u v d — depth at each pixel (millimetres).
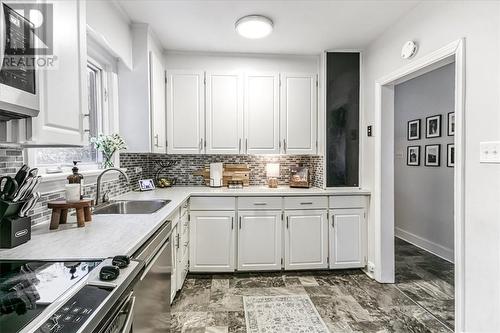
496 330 1485
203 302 2305
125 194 2641
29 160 1432
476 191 1592
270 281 2719
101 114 2332
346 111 3098
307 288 2570
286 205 2879
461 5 1714
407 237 4012
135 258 1142
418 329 1951
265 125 3139
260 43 2895
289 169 3512
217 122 3100
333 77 3086
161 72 2914
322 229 2914
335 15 2334
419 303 2305
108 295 759
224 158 3447
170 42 2861
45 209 1510
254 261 2863
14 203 1126
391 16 2350
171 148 3062
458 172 1694
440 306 2258
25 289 792
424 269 3014
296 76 3154
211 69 3119
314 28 2566
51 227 1376
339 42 2871
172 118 3057
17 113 941
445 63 1995
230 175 3406
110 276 841
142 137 2510
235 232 2850
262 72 3131
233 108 3111
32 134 1005
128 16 2346
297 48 3023
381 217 2697
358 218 2941
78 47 1302
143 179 3158
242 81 3104
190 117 3074
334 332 1915
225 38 2773
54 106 1108
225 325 1989
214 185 3252
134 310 1072
